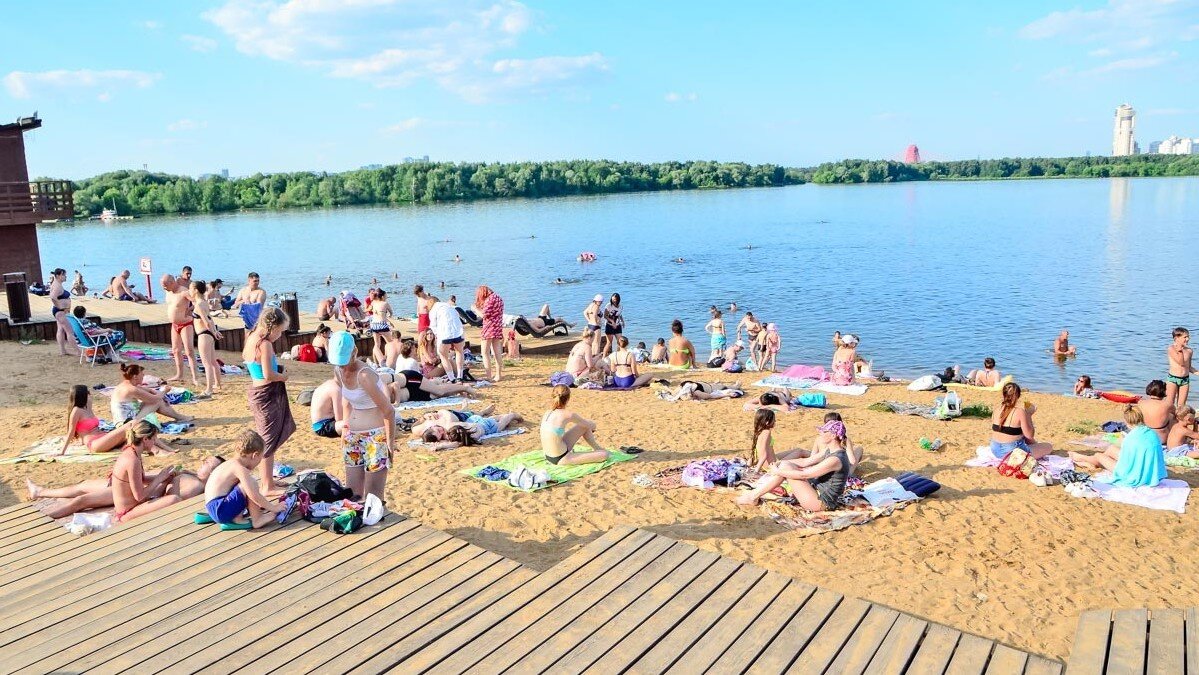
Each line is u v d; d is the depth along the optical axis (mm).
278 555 6246
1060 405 16266
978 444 11609
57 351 16734
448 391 14609
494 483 9430
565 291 40562
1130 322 29562
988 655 4996
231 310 26453
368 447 7395
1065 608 6559
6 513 7605
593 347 21734
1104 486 9391
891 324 30688
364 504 6902
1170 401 11523
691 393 15133
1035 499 9102
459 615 5340
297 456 10297
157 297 40938
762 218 95062
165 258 60375
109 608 5438
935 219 86625
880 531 8117
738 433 12273
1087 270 43281
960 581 7023
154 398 10734
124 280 25344
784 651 4969
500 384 16484
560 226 86375
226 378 15109
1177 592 6863
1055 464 10031
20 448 10570
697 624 5246
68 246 72812
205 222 111375
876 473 10141
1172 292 35406
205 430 11430
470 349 21672
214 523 6863
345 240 74000
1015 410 10133
